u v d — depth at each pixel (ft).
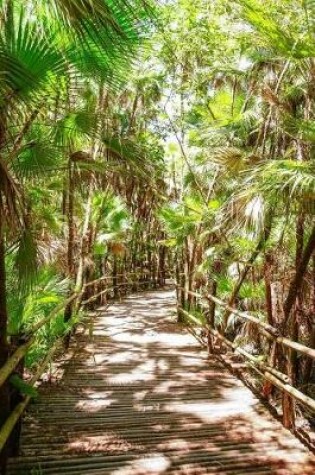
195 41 20.15
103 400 13.34
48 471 9.05
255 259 16.28
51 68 7.86
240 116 17.39
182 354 19.40
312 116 12.97
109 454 9.83
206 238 21.59
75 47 8.11
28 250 9.86
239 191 11.32
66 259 19.86
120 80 9.78
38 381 14.82
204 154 20.52
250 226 11.52
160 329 25.30
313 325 14.87
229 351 19.33
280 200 10.90
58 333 16.75
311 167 9.73
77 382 15.05
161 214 24.70
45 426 11.26
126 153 13.24
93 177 19.17
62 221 19.39
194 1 17.76
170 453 9.98
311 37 8.70
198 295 21.77
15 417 8.58
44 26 7.71
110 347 20.54
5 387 8.56
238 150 15.35
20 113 7.94
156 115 34.76
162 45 21.89
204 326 20.11
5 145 8.41
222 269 19.67
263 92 13.06
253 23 8.85
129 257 47.70
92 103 15.40
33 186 15.46
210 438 10.85
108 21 6.53
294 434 11.14
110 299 40.04
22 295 11.01
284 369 14.16
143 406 12.95
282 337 11.54
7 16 7.38
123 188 28.91
